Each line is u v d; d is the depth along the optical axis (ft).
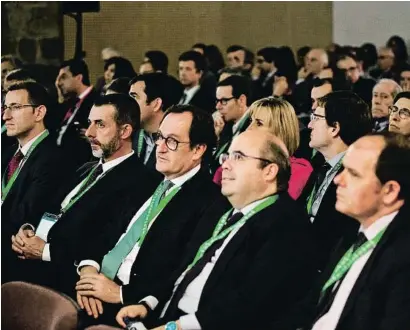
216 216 15.03
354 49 35.96
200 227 15.07
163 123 15.90
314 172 17.51
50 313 13.74
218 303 13.41
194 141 15.79
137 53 38.40
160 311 14.79
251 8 43.73
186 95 31.01
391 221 11.89
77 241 17.52
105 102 17.80
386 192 11.94
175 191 15.90
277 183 13.91
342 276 12.30
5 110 20.34
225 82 22.59
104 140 17.79
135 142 21.42
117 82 22.95
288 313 13.16
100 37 36.37
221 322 13.32
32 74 30.89
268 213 13.65
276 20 44.04
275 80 30.01
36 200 19.53
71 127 25.61
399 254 11.62
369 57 35.78
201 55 31.09
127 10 37.60
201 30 41.65
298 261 13.25
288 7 43.80
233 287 13.55
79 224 17.54
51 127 22.59
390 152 11.91
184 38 40.88
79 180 19.17
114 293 15.57
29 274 18.65
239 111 22.70
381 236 11.95
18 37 32.19
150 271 15.61
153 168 20.47
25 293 14.07
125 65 30.86
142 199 17.37
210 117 16.05
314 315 12.67
